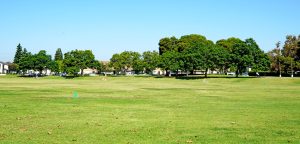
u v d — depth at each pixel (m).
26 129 19.39
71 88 64.94
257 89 65.75
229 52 128.12
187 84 89.44
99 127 20.30
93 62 170.38
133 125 21.11
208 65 128.50
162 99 41.41
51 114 26.02
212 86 78.62
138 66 185.38
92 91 56.25
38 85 76.19
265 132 18.97
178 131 19.16
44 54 183.62
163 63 156.25
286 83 91.62
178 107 32.16
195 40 165.62
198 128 20.16
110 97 43.84
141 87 71.88
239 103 36.28
